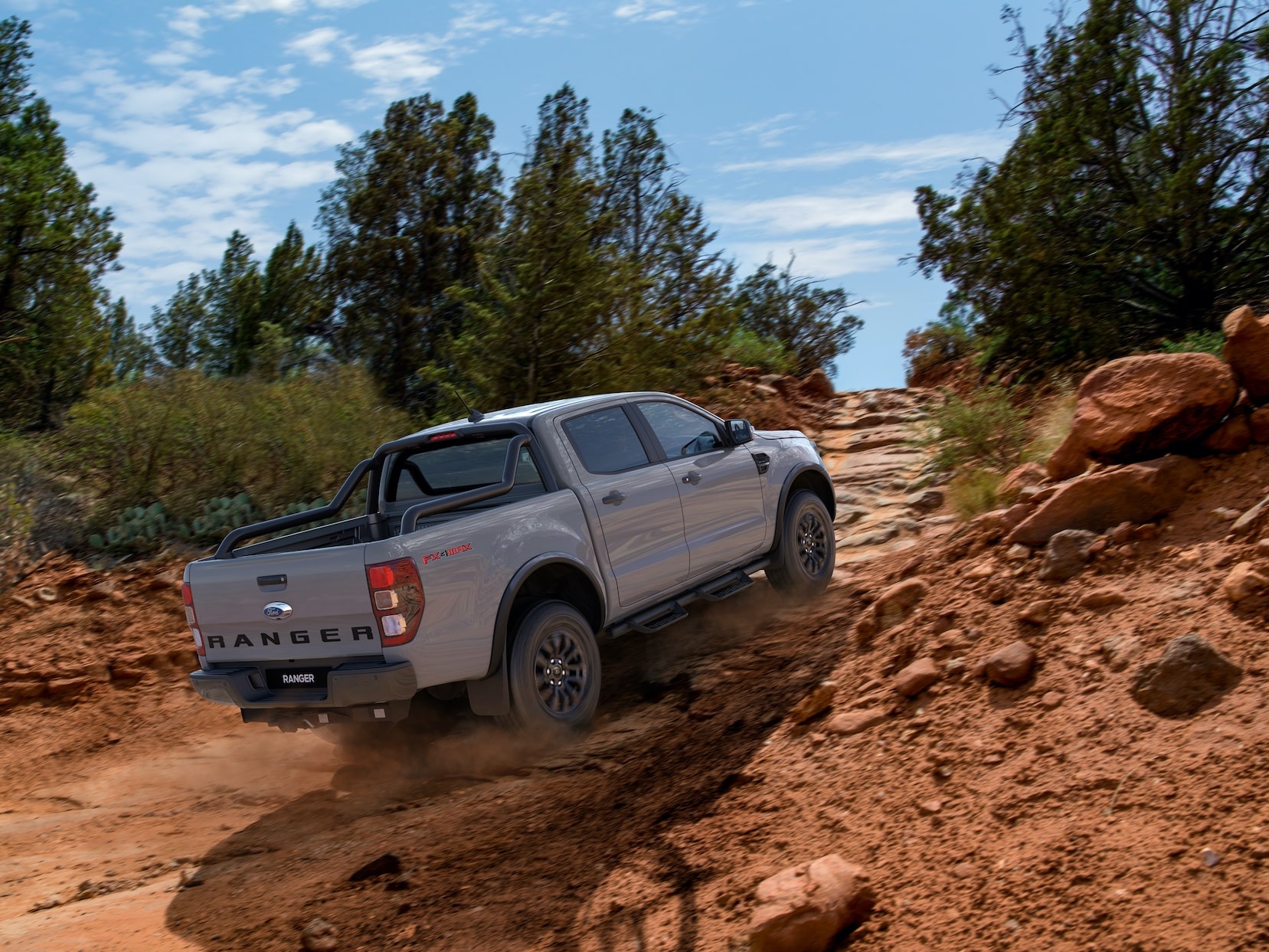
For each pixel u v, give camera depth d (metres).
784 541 7.46
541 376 13.13
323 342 18.92
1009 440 10.00
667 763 4.94
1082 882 2.98
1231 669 3.55
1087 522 4.93
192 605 5.61
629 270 13.88
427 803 5.22
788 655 6.08
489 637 5.38
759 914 3.11
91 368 16.14
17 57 16.03
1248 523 4.31
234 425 11.09
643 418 6.86
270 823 5.42
